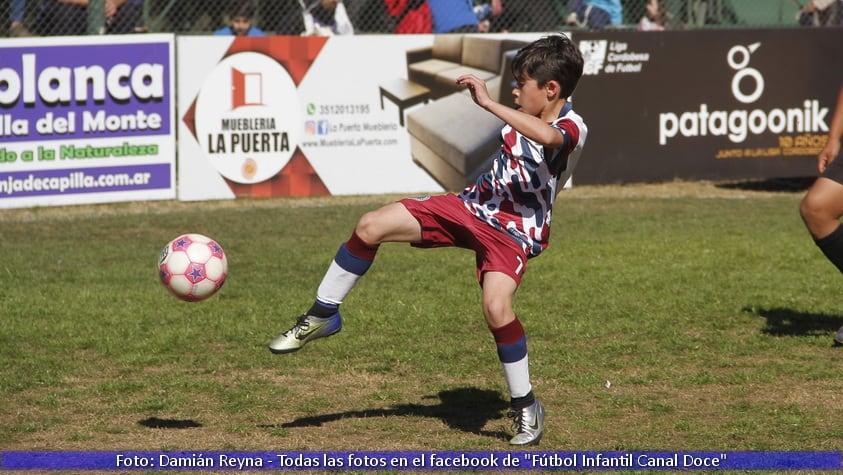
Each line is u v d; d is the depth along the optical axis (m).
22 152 23.88
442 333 13.75
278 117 25.94
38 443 9.61
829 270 17.69
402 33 27.94
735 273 17.41
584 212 24.59
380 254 19.38
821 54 28.92
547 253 19.27
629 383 11.62
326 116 26.22
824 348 13.02
